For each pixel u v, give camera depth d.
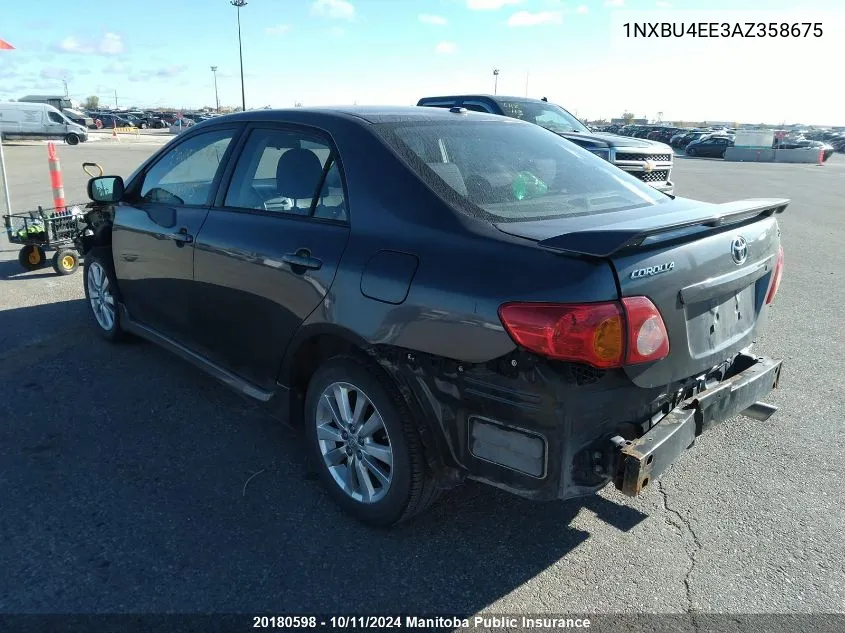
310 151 3.26
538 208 2.87
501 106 11.05
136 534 2.91
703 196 16.41
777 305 6.55
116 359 4.84
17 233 7.25
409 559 2.79
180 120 52.91
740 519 3.08
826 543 2.91
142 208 4.38
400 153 2.95
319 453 3.15
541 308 2.25
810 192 17.97
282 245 3.16
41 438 3.71
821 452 3.69
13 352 4.95
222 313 3.64
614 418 2.38
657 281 2.37
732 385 2.83
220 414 4.05
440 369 2.53
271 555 2.80
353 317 2.79
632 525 3.04
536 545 2.89
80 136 36.84
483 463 2.51
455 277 2.48
